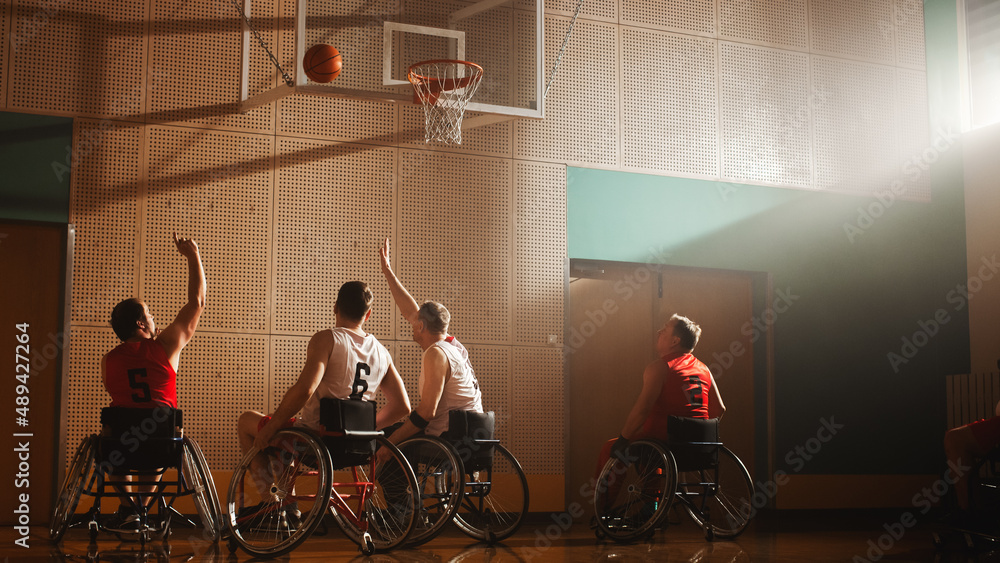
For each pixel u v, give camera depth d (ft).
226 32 18.16
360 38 17.49
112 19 17.40
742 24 22.18
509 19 18.85
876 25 23.54
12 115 16.57
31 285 16.66
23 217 16.44
